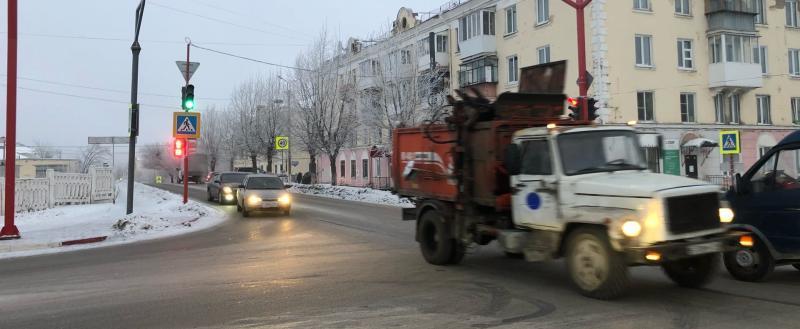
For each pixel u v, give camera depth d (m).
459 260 9.48
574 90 28.12
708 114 29.48
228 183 26.86
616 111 26.94
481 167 8.52
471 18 35.12
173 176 84.31
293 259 10.38
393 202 26.00
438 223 9.45
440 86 35.44
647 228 6.18
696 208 6.41
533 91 10.20
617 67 27.14
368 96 35.59
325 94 38.19
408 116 32.28
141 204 27.28
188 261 10.45
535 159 7.62
